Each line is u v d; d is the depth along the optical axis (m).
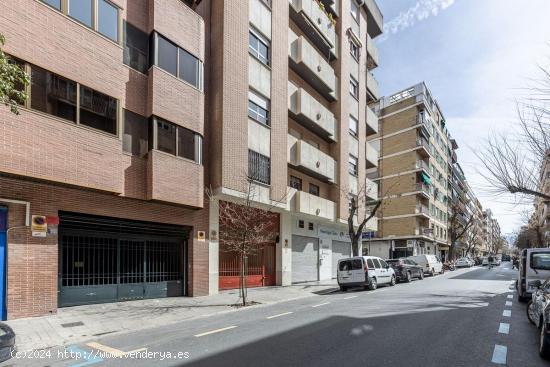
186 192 13.79
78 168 10.59
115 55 11.91
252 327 8.99
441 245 60.75
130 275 13.20
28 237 10.24
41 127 9.80
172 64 13.84
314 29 23.27
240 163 16.34
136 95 12.88
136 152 12.71
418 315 10.40
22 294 10.03
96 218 12.07
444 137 64.38
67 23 10.65
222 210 16.22
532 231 53.47
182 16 14.37
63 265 11.45
